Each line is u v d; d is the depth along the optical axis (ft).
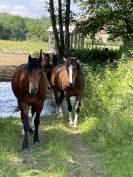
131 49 55.26
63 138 36.78
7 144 34.35
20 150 33.91
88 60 80.23
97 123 39.52
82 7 86.89
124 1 84.43
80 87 42.88
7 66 112.78
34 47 216.33
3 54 157.48
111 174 28.04
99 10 85.51
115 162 29.84
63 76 44.06
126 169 28.25
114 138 34.42
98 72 54.80
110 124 36.50
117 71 50.44
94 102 45.27
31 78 33.65
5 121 42.60
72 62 41.96
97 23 87.10
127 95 40.40
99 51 84.64
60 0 87.45
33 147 34.91
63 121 44.91
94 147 34.45
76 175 28.48
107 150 33.27
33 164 30.48
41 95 35.50
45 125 43.16
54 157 32.22
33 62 34.04
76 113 43.06
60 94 47.42
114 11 84.99
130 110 38.24
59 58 61.31
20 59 138.82
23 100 35.42
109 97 45.21
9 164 30.04
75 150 34.37
